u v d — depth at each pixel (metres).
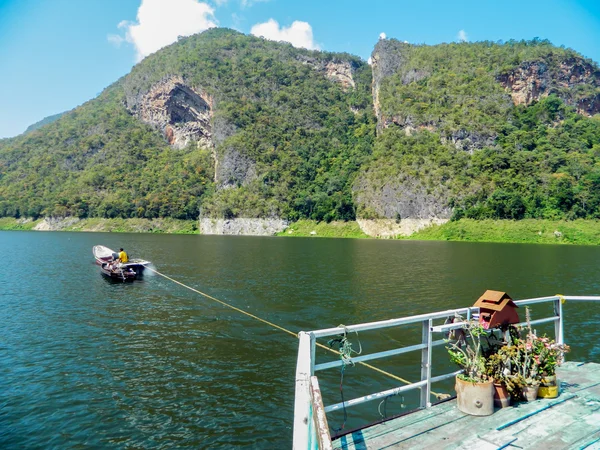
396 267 44.16
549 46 184.50
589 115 166.62
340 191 150.25
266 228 146.12
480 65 170.62
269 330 19.39
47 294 28.05
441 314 7.00
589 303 25.44
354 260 51.88
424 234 117.75
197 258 53.47
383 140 157.00
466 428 5.90
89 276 36.47
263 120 185.50
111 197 174.25
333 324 20.58
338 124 198.00
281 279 34.97
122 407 11.86
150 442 10.16
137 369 14.59
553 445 5.32
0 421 11.14
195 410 11.70
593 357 15.83
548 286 32.03
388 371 14.35
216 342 17.58
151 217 166.38
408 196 124.62
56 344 17.33
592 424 5.93
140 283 32.59
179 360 15.48
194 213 166.50
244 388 13.08
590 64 174.25
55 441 10.23
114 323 20.59
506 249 74.12
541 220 107.38
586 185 110.38
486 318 6.96
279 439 10.27
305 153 179.25
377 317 21.84
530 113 153.00
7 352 16.34
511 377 6.74
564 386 7.50
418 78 175.88
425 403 6.89
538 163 122.81
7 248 69.81
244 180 165.00
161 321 20.97
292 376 14.02
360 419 10.89
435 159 132.62
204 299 26.38
